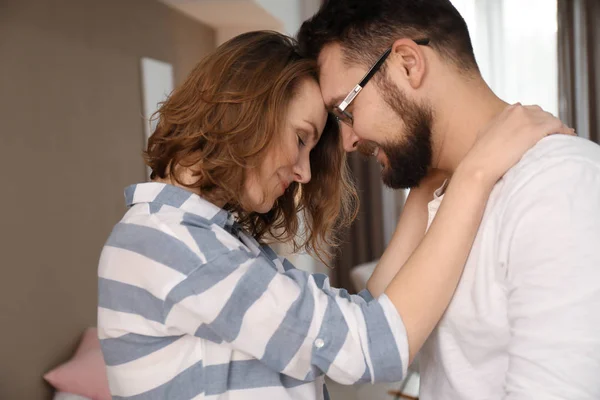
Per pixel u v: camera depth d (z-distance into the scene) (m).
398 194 5.17
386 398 3.30
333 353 0.88
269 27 4.68
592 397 0.72
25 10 2.39
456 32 0.99
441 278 0.90
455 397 0.99
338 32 1.04
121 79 3.21
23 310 2.33
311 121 1.05
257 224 1.29
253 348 0.89
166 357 0.94
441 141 1.02
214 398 0.94
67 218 2.65
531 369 0.75
